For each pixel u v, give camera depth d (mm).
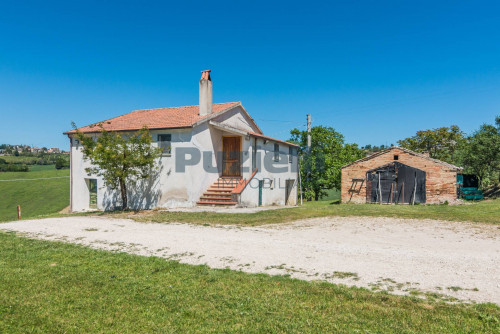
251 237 10203
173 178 18203
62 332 4645
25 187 39656
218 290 6027
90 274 7004
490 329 4398
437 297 5465
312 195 31469
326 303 5359
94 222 13500
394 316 4844
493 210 15508
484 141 22062
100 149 15898
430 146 38344
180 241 9781
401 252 8164
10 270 7320
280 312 5086
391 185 21750
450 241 9477
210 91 20188
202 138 18812
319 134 32406
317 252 8344
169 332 4566
